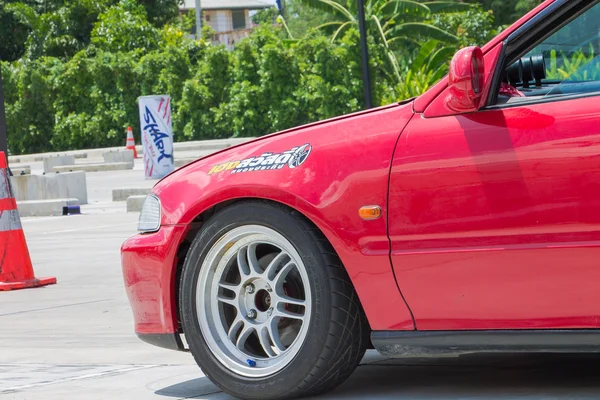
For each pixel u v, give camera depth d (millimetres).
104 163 32344
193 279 4723
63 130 43250
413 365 5227
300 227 4449
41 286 9453
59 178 20312
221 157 4832
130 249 4957
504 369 4961
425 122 4305
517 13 51094
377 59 39375
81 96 43625
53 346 6559
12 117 43906
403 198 4242
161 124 24422
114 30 47719
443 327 4227
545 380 4660
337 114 38188
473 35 43469
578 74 4148
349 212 4328
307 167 4457
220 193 4648
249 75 39875
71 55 50125
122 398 4887
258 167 4590
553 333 4008
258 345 4840
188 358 5930
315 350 4410
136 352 6211
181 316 4785
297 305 4660
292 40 40969
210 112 40375
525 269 4012
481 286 4109
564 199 3939
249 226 4574
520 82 4312
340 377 4496
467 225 4117
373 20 41812
